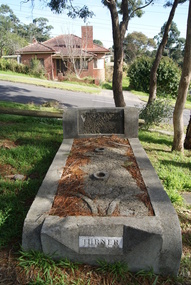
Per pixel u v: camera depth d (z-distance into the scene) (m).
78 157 3.70
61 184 2.88
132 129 4.73
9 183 3.40
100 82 23.72
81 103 14.30
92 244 2.17
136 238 2.13
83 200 2.54
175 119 5.71
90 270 2.17
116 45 7.04
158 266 2.19
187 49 5.09
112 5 6.76
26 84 19.27
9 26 49.38
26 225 2.21
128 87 23.66
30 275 2.07
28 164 4.09
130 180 2.97
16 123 7.15
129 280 2.12
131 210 2.37
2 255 2.26
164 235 2.13
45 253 2.21
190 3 4.93
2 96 13.80
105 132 4.85
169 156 5.48
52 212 2.35
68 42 24.75
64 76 24.00
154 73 9.12
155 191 2.71
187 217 3.16
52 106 11.18
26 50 24.30
